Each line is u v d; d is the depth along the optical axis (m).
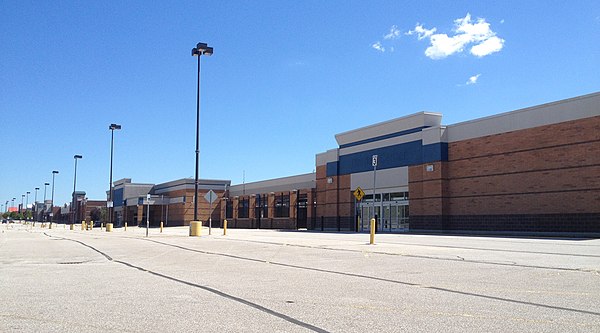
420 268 13.04
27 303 8.38
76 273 12.84
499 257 15.55
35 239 33.00
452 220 36.88
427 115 39.94
